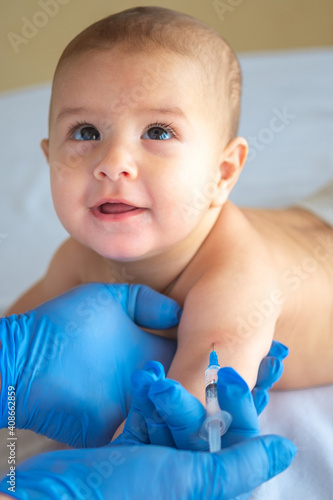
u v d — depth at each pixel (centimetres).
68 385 93
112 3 269
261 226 121
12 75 274
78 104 101
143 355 103
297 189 180
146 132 101
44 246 161
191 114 104
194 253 111
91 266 125
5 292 145
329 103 223
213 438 77
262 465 75
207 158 108
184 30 108
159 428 83
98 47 103
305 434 100
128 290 110
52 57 272
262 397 92
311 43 302
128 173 97
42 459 77
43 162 198
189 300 101
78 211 102
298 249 118
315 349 114
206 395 83
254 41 297
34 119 224
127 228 101
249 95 232
